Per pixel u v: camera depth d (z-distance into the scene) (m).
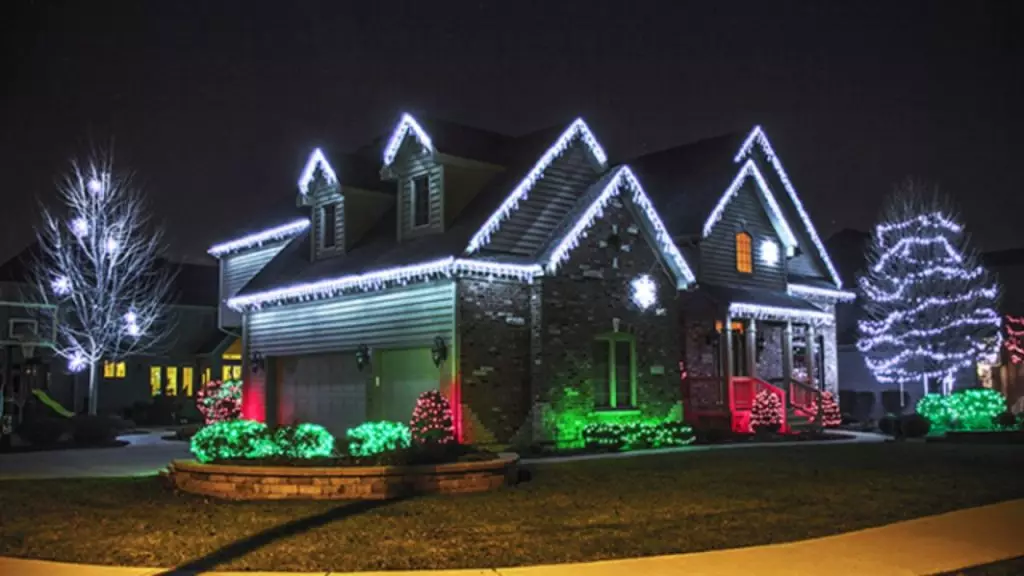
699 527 11.45
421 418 21.08
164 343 48.72
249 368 28.91
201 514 12.36
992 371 39.88
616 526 11.48
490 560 9.59
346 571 9.12
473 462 14.76
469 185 24.33
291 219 30.62
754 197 32.12
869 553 10.10
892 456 20.81
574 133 24.83
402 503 13.18
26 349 27.88
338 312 25.52
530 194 23.81
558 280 23.44
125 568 9.23
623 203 25.17
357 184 26.56
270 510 12.64
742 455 21.25
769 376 32.69
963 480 16.12
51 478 16.98
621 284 24.88
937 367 38.34
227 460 14.64
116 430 27.92
